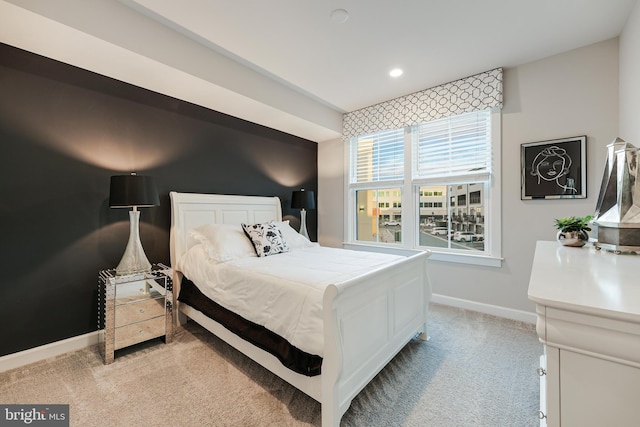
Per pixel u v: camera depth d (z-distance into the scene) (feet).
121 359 6.73
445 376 6.06
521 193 8.82
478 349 7.17
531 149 8.61
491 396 5.42
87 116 7.41
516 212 8.96
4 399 5.33
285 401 5.30
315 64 8.77
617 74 7.36
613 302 2.19
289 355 4.89
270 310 5.50
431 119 10.35
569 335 2.24
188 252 8.64
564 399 2.29
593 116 7.71
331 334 4.27
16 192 6.42
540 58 8.41
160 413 4.98
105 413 4.97
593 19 6.66
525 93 8.71
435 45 7.73
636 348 1.98
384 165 12.35
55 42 6.14
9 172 6.32
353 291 4.90
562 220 5.63
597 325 2.12
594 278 2.94
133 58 6.77
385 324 5.92
